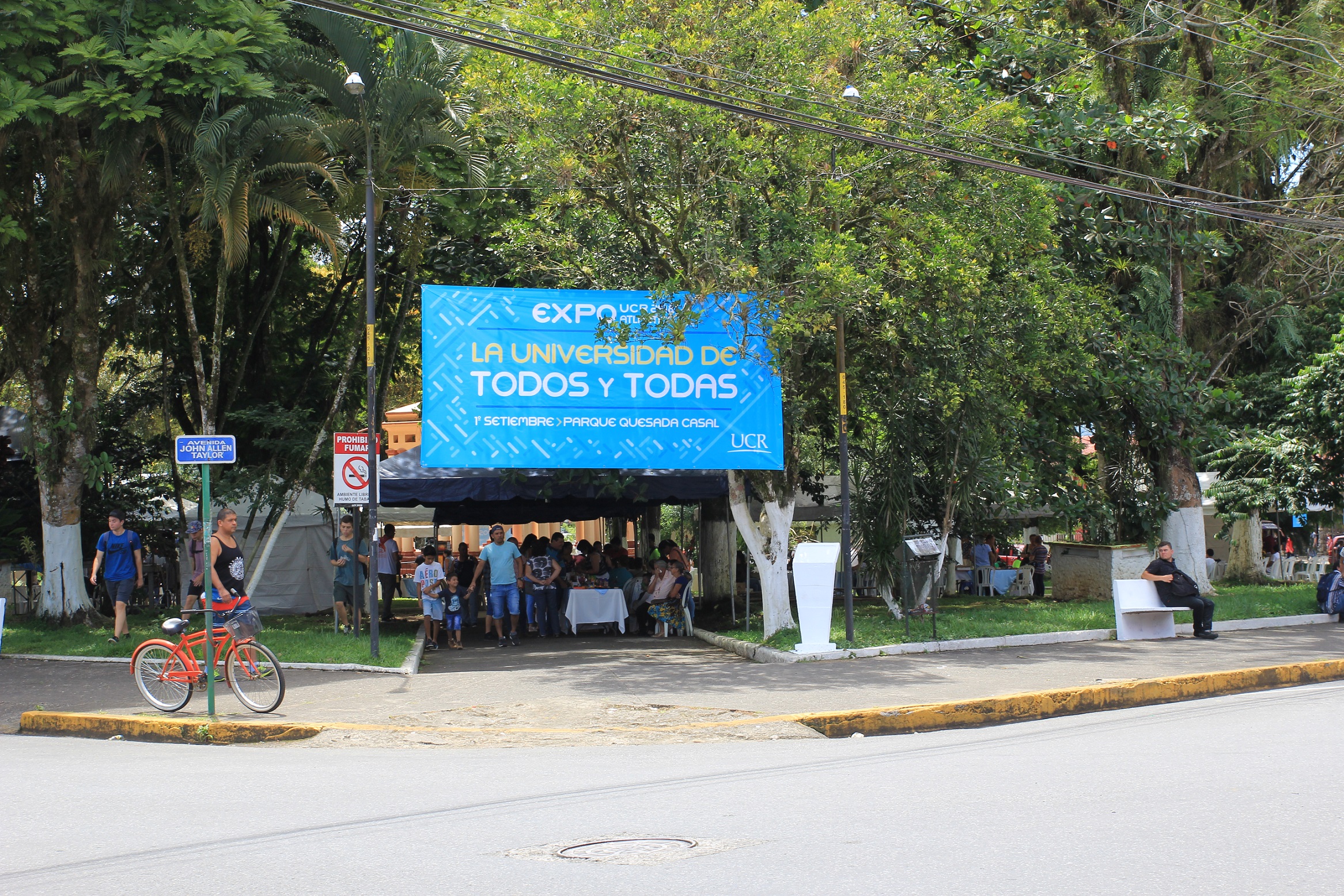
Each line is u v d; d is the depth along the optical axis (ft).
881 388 63.05
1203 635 55.11
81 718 36.27
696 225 52.65
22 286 66.23
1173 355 71.82
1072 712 37.35
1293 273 81.25
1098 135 67.41
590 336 53.11
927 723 35.19
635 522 104.53
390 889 16.81
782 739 33.86
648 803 23.13
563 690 42.78
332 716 37.14
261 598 85.25
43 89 53.93
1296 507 74.54
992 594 92.94
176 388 82.79
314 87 62.64
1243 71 76.07
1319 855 17.35
